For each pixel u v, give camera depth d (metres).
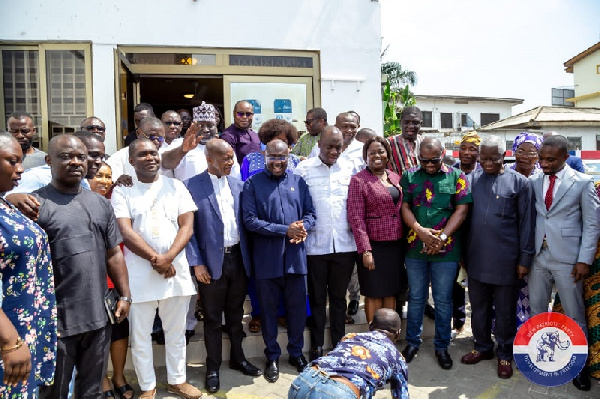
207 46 6.25
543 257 3.85
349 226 4.05
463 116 28.33
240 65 6.40
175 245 3.36
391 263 4.07
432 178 4.05
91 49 5.97
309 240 4.01
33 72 5.91
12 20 5.81
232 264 3.73
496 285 3.98
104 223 2.88
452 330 4.96
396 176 4.21
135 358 3.42
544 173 3.88
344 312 4.15
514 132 21.19
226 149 3.63
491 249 3.94
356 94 6.70
